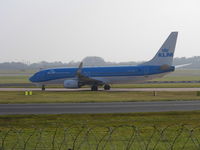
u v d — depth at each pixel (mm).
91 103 134625
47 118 98438
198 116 102188
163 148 60656
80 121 92062
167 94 176250
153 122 90500
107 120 94062
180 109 115875
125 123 88500
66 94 179250
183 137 69625
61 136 70188
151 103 134250
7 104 132500
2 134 72625
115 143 63562
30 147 60688
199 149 59938
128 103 134375
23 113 107500
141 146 61844
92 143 63531
